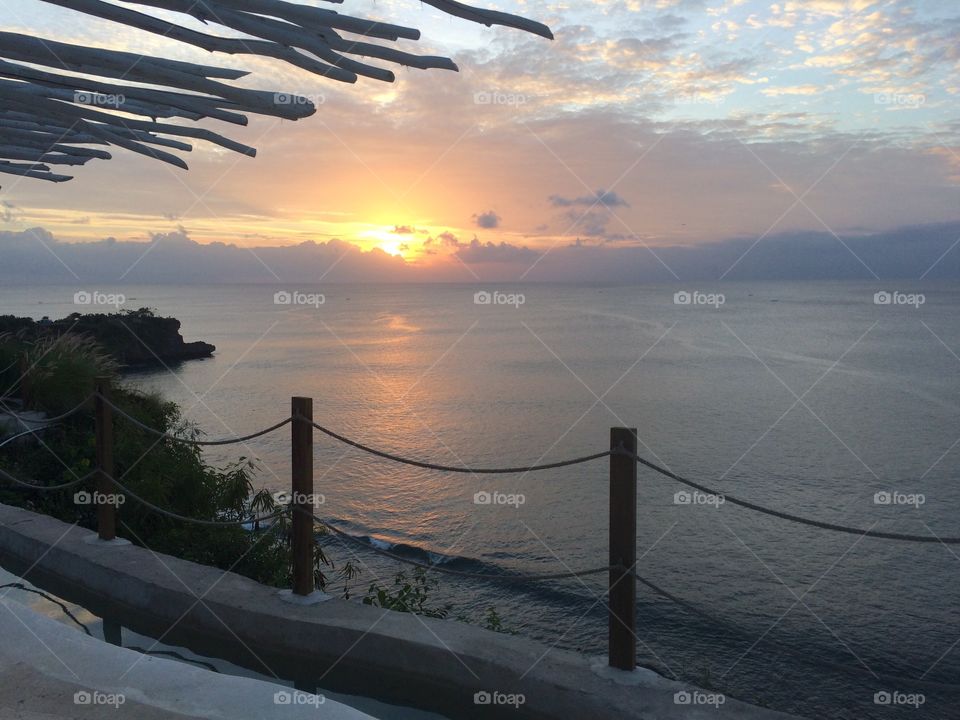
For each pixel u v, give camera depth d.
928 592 16.12
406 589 6.43
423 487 25.61
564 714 3.43
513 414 45.62
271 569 6.66
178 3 2.04
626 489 3.52
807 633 13.94
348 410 47.31
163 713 2.94
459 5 1.95
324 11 2.03
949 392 53.19
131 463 7.83
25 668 3.33
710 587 16.53
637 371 68.31
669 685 3.46
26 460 8.30
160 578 4.76
